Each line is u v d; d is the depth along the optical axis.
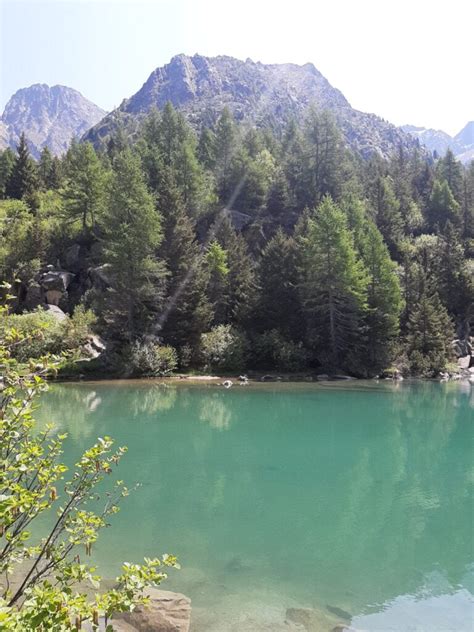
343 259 42.03
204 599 6.68
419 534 9.23
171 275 42.06
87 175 54.66
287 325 46.62
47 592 2.88
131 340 38.56
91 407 23.03
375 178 80.69
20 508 3.07
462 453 15.95
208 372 41.09
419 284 53.56
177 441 16.73
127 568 3.34
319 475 13.19
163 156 70.00
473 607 6.63
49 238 54.34
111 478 12.42
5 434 3.35
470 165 99.56
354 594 6.98
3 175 77.88
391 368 44.47
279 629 5.96
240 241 55.97
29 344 4.10
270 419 21.44
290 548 8.50
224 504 10.73
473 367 51.28
